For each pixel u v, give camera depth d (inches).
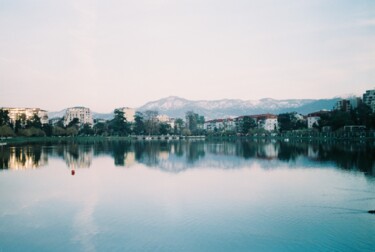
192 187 1940.2
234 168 2719.0
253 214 1382.9
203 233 1171.3
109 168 2778.1
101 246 1066.7
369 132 6968.5
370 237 1125.1
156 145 6323.8
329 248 1039.6
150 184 2039.9
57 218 1349.7
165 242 1094.4
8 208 1501.0
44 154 4084.6
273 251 1026.1
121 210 1459.2
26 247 1064.2
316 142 6382.9
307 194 1724.9
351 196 1675.7
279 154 3895.2
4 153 4180.6
